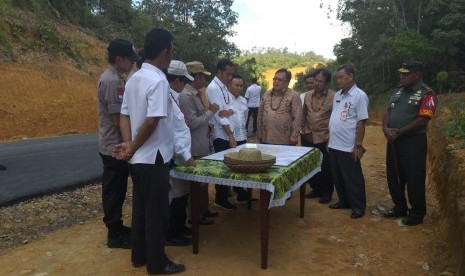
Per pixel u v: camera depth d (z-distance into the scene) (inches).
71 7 821.2
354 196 223.3
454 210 175.9
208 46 1114.1
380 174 326.3
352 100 221.5
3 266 163.9
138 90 144.9
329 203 250.7
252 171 155.4
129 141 152.0
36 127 514.6
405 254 175.3
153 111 139.6
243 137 242.7
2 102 510.0
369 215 226.4
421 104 200.4
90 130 571.2
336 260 169.8
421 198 205.6
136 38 941.2
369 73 960.3
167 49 146.1
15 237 193.6
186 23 1160.2
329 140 233.0
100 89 168.1
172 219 180.4
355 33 975.0
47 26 687.1
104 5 931.3
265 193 156.2
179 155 169.5
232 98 235.6
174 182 174.1
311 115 251.6
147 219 151.3
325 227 208.1
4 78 542.3
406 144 204.4
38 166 315.9
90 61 738.2
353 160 223.3
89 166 318.7
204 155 199.9
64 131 536.1
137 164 148.3
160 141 148.3
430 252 176.9
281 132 239.6
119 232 181.8
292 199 260.8
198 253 174.6
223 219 218.8
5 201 226.2
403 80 206.1
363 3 980.6
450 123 290.4
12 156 354.9
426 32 876.0
